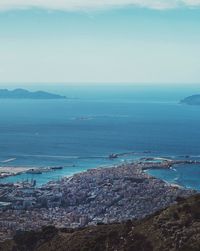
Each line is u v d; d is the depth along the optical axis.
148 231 53.59
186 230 49.88
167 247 49.16
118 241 56.31
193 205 54.59
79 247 59.66
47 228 76.44
